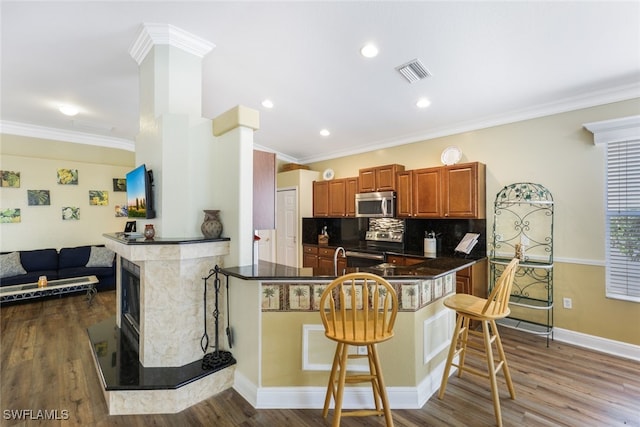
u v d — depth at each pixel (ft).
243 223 7.50
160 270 7.06
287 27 7.46
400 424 6.20
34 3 6.54
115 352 8.00
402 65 8.99
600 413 6.57
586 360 9.02
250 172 7.63
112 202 17.65
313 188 19.13
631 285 9.36
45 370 8.11
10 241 14.67
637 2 6.11
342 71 9.53
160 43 7.71
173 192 7.55
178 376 6.79
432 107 11.80
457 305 7.11
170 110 7.79
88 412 6.48
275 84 10.51
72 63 9.20
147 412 6.49
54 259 15.17
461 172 12.35
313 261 17.87
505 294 6.69
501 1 6.33
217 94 11.39
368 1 6.53
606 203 9.80
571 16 6.62
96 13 6.93
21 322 11.61
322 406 6.75
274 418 6.40
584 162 10.21
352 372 6.84
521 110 11.44
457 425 6.19
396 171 14.65
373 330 5.80
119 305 10.02
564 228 10.59
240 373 7.40
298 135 16.28
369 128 14.61
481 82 9.74
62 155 16.25
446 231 13.73
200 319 7.48
